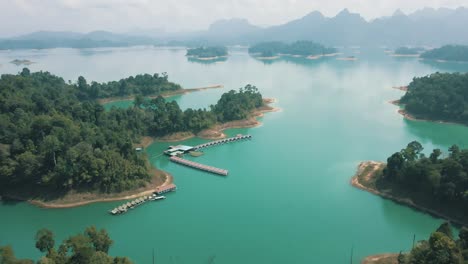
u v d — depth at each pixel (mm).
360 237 126812
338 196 156375
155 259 115125
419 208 144250
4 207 146625
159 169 186750
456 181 137750
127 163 162750
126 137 187000
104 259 93812
